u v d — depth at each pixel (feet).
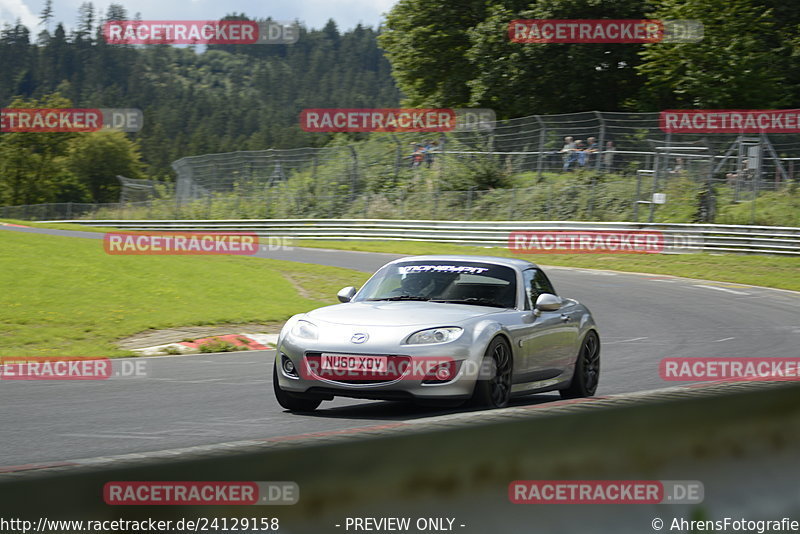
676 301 240.53
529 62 554.87
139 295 203.92
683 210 398.83
